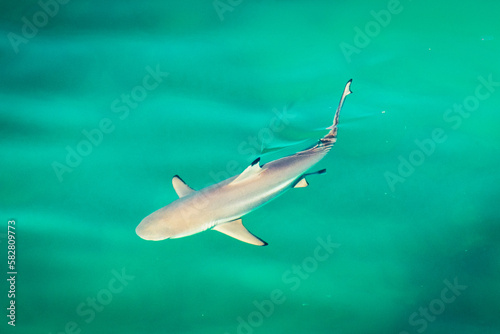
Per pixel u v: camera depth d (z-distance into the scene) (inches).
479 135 440.1
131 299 347.6
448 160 422.6
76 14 524.7
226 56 494.9
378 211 392.2
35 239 370.9
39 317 333.7
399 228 383.2
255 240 334.0
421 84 478.9
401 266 366.9
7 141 421.7
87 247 368.5
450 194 400.8
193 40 507.2
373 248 374.3
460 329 335.9
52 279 352.8
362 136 438.9
